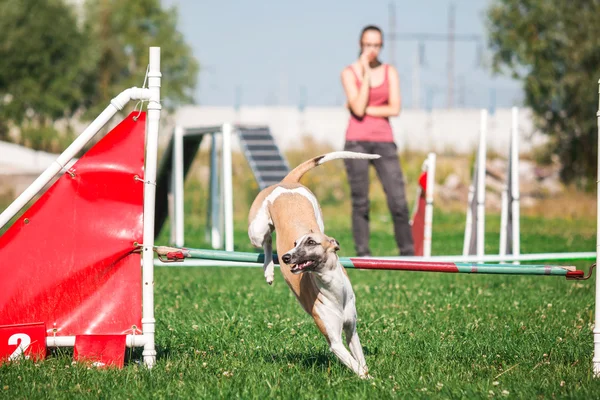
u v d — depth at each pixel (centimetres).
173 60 4953
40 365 700
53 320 721
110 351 716
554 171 3653
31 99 4138
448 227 2734
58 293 722
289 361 752
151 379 662
